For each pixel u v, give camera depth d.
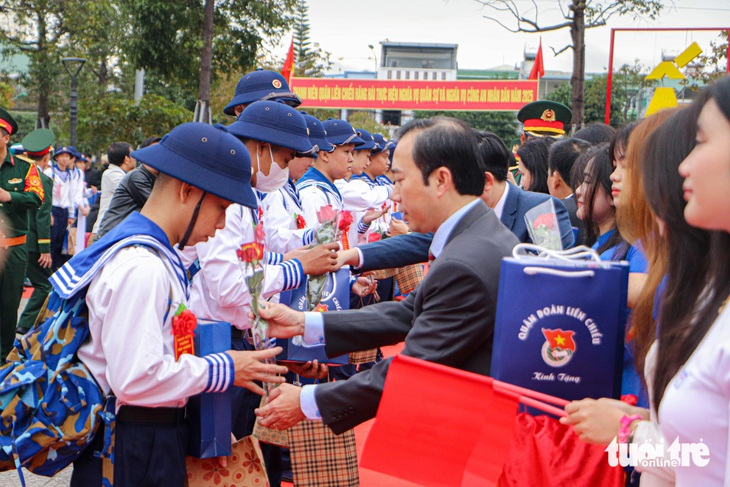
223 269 3.37
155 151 2.60
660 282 2.04
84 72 25.50
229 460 2.81
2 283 6.32
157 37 16.16
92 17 23.31
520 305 2.17
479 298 2.39
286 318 2.99
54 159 11.54
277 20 16.97
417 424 2.32
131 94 25.97
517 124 46.16
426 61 84.81
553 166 4.66
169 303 2.56
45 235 7.96
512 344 2.18
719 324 1.68
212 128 2.65
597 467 2.26
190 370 2.50
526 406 2.37
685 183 1.70
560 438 2.29
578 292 2.15
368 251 3.98
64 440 2.48
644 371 2.04
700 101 1.75
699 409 1.64
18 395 2.49
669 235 1.85
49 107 27.84
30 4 25.67
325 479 3.78
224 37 16.84
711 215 1.64
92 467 2.64
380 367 2.60
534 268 2.15
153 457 2.58
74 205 11.38
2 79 28.88
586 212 3.44
